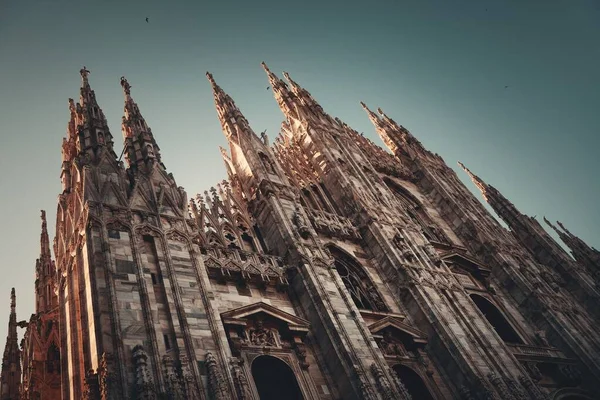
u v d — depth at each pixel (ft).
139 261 74.74
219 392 63.05
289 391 80.28
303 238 103.09
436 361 96.94
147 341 65.26
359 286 108.58
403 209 138.31
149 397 57.93
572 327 125.18
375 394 77.20
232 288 89.25
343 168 139.13
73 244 82.17
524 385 94.68
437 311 101.14
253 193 116.26
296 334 85.71
